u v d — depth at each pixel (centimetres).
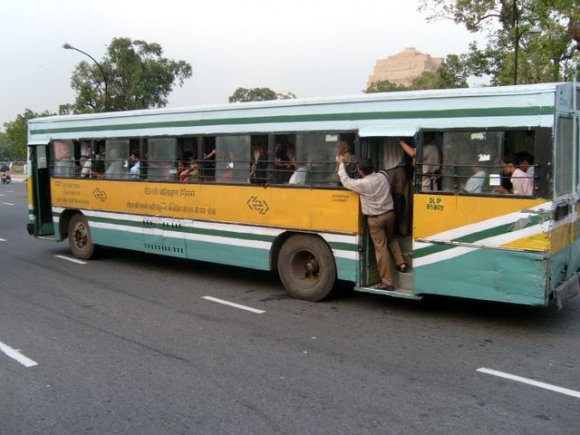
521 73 1856
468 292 647
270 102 800
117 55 4662
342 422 423
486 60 2152
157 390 486
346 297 811
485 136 625
